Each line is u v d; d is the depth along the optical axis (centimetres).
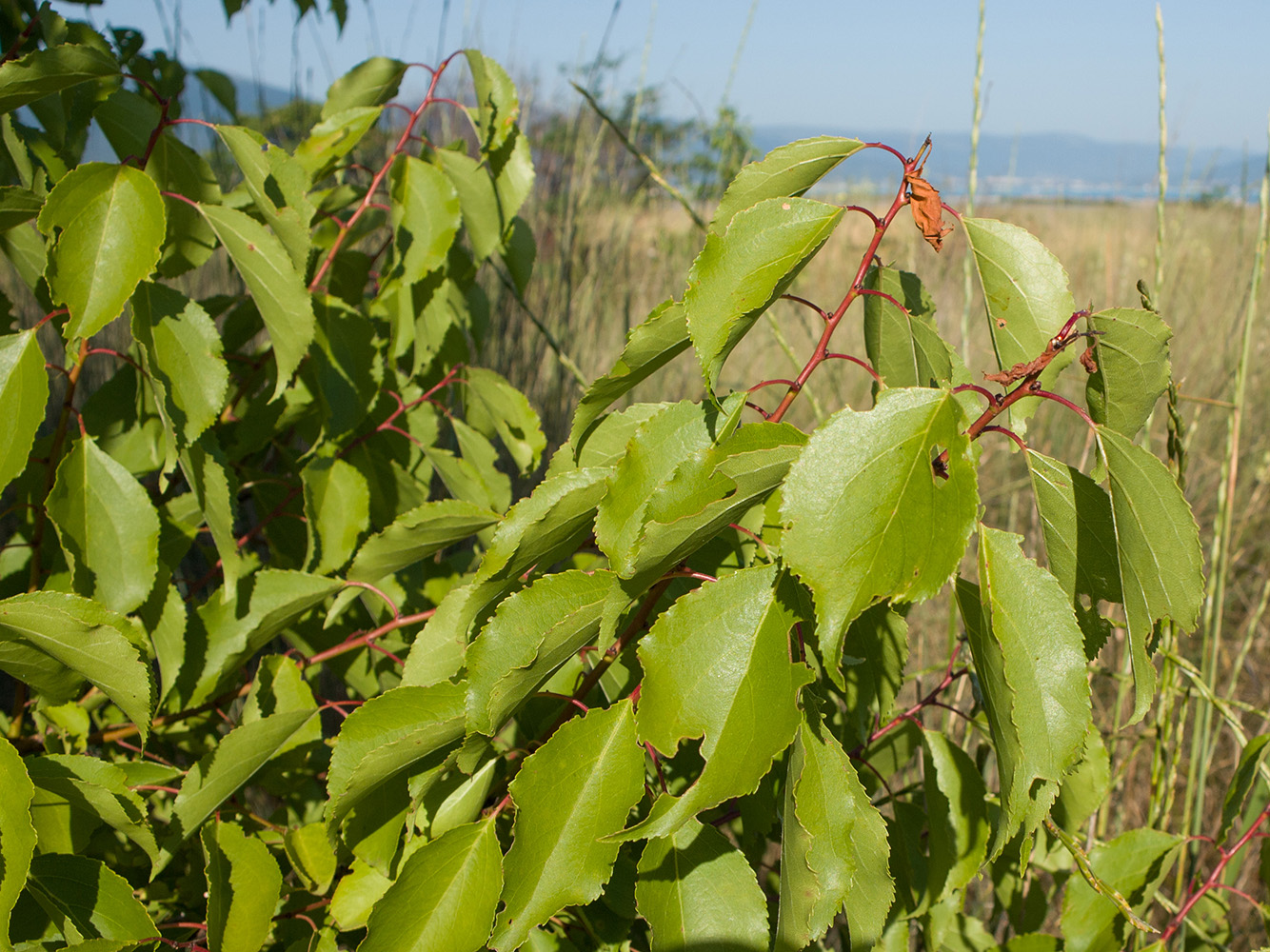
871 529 62
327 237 148
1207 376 347
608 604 75
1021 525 297
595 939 96
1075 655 70
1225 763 218
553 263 268
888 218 77
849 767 75
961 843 103
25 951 87
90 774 89
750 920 78
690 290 71
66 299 89
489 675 81
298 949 100
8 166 130
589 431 97
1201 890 115
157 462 125
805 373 81
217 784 95
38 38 128
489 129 124
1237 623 268
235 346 146
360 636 130
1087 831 166
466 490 137
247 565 119
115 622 95
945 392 64
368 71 130
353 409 129
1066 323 76
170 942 89
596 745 76
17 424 90
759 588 73
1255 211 410
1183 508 74
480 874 81
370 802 97
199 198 117
